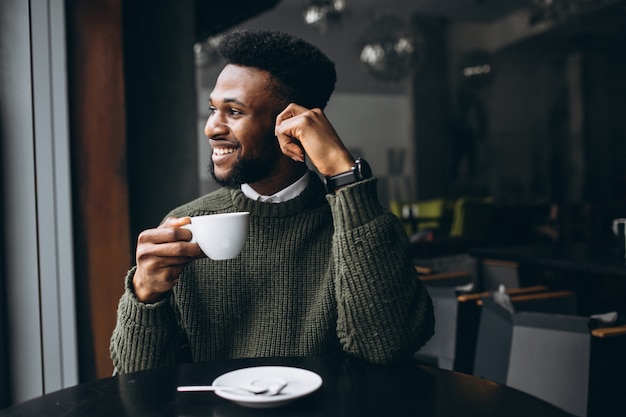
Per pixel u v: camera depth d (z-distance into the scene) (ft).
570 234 13.30
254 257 3.67
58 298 6.24
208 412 2.47
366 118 29.40
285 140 3.46
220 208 3.79
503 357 5.74
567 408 5.18
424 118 29.86
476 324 6.81
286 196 3.76
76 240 6.47
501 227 18.85
